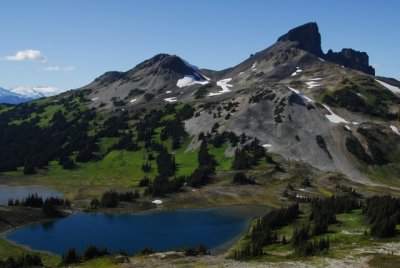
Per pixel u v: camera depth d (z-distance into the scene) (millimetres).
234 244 114188
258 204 161500
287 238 108125
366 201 139375
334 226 113125
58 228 129625
